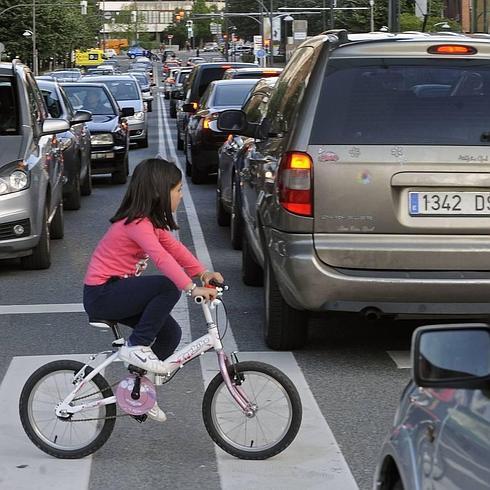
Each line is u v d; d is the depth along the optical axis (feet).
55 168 54.60
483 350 12.55
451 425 12.98
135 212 23.44
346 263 29.99
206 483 22.89
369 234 29.99
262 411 24.04
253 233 37.58
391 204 29.81
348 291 29.86
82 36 428.56
